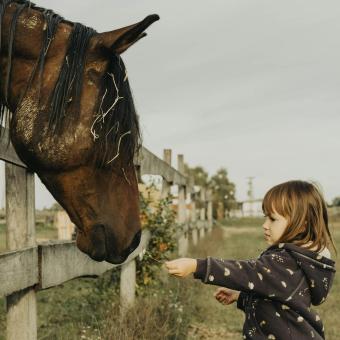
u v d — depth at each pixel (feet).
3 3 8.59
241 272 7.86
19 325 9.80
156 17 7.77
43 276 10.16
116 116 8.20
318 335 7.88
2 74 8.46
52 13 8.77
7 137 9.24
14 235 9.76
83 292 21.21
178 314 16.10
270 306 7.98
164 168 22.21
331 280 8.22
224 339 16.14
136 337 13.01
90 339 12.96
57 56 8.26
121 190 8.36
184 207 31.42
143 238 18.06
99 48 8.18
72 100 8.02
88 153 8.00
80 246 8.38
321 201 8.41
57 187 8.23
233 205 187.01
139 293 18.21
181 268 7.84
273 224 8.54
